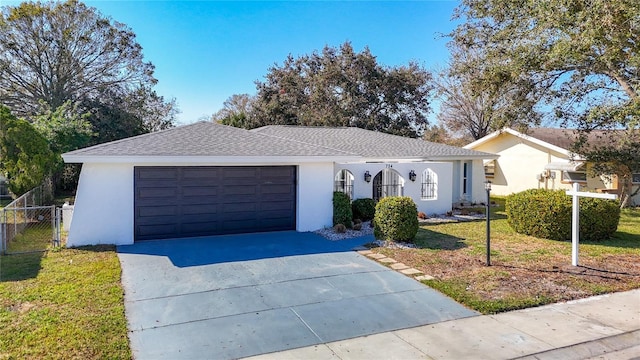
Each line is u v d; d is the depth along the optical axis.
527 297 6.64
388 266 8.48
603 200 11.28
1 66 26.19
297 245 10.36
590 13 11.00
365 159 16.00
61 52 27.69
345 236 11.52
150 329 5.34
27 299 6.21
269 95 36.97
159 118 33.12
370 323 5.65
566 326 5.61
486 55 14.94
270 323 5.61
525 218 11.87
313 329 5.43
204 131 12.62
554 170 21.08
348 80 34.38
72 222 9.88
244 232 11.80
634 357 4.83
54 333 5.06
